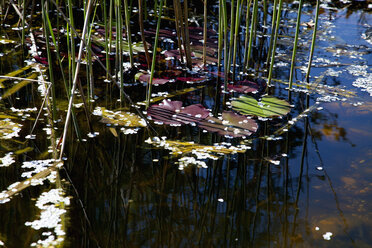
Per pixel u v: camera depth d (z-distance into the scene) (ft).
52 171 4.92
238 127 6.09
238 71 8.43
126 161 5.24
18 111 6.18
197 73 8.16
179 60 8.68
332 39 10.27
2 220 4.06
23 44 8.73
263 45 9.87
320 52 9.52
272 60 7.55
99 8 11.47
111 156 5.32
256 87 7.56
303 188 4.88
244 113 6.50
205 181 4.97
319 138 5.97
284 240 4.06
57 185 4.69
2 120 5.86
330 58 9.18
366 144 5.79
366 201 4.65
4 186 4.57
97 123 6.03
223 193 4.76
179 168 5.18
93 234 4.00
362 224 4.29
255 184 4.95
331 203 4.62
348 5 13.15
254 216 4.41
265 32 10.64
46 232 3.95
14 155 5.13
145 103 6.76
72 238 3.91
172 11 11.82
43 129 5.76
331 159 5.45
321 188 4.88
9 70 7.50
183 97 7.08
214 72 8.27
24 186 4.60
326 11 12.53
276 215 4.43
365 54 9.38
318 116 6.62
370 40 10.23
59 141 5.45
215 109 6.68
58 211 4.27
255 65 8.77
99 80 7.51
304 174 5.15
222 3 6.77
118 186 4.77
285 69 8.61
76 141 5.56
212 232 4.14
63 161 5.11
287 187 4.90
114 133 5.82
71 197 4.51
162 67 8.25
